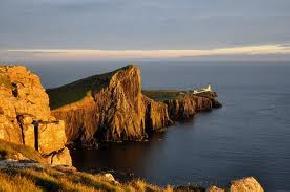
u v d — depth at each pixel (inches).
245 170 4229.8
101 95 6318.9
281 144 5438.0
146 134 6387.8
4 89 3912.4
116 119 6205.7
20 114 3914.9
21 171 880.9
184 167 4446.4
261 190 1035.9
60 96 6269.7
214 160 4707.2
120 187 928.9
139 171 4335.6
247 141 5674.2
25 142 3799.2
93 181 925.2
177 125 7170.3
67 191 804.0
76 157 5083.7
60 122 4133.9
